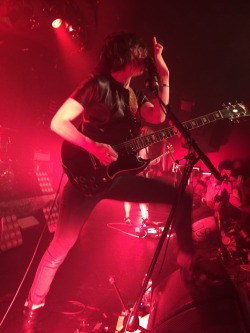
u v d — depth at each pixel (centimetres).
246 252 436
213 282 181
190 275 203
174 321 177
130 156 221
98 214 824
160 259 454
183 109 1094
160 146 948
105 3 796
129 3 833
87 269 399
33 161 739
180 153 1052
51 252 239
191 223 228
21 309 281
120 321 254
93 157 216
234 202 543
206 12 896
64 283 348
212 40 993
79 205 225
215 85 1063
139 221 737
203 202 772
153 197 232
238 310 163
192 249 221
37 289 247
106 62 218
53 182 935
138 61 213
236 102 246
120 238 568
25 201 615
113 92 217
